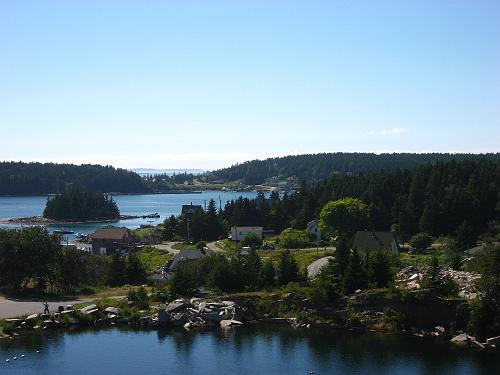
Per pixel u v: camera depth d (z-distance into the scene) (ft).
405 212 436.35
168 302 242.58
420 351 193.77
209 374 172.45
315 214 529.04
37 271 261.85
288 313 232.73
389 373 173.99
